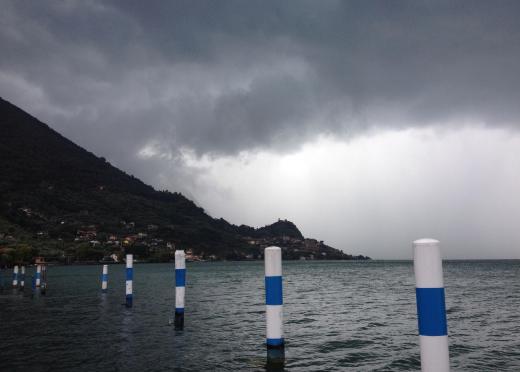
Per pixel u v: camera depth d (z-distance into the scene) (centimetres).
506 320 1540
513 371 820
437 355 340
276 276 819
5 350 1028
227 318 1633
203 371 817
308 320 1579
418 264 353
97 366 866
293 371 813
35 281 3344
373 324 1462
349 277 6316
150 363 888
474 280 4884
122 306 2075
